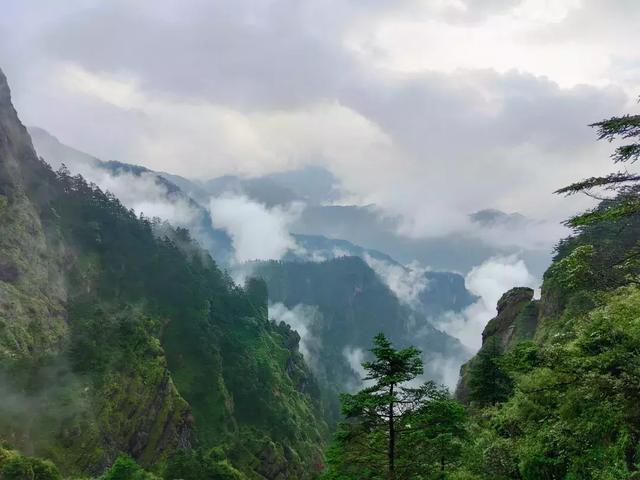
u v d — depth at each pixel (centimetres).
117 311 13562
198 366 14838
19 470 6450
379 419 1994
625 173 1188
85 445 8688
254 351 18375
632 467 1641
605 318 1595
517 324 8306
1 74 15688
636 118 1116
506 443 2558
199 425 13312
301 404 19275
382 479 1909
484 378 4131
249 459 12638
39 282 11531
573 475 1908
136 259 16975
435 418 1938
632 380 1434
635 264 1331
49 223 14100
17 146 15262
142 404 10719
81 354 10550
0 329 9212
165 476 9269
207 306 17362
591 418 1702
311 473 14738
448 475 2372
